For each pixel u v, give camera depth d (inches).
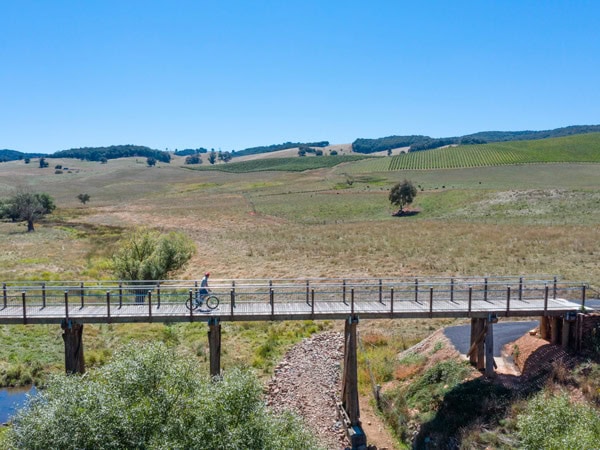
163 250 1574.8
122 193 6599.4
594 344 866.1
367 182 5408.5
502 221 2866.6
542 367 885.2
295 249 2361.0
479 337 930.7
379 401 973.2
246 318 875.4
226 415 580.1
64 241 2849.4
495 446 738.8
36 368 1080.8
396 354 1147.3
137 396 589.6
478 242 2207.2
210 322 866.8
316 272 1865.2
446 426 823.7
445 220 3095.5
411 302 970.7
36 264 2122.3
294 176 6781.5
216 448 553.6
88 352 1152.8
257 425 589.0
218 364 876.0
